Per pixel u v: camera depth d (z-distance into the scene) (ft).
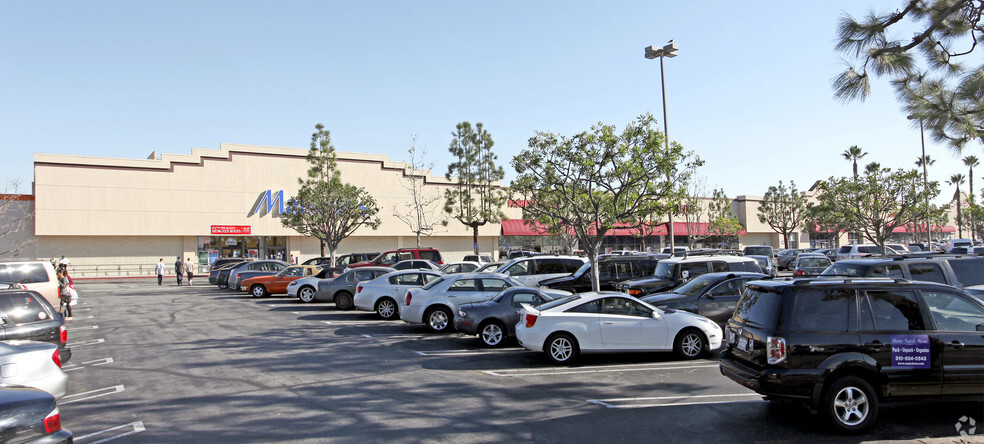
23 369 22.82
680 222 166.81
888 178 84.12
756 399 26.89
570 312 36.55
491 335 42.52
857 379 21.24
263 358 38.11
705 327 37.27
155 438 21.90
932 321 22.02
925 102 24.20
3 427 15.66
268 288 84.64
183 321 57.52
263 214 143.95
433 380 31.55
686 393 28.22
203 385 30.53
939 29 23.90
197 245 139.03
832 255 101.91
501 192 129.18
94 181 126.72
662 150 52.26
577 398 27.43
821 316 21.80
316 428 22.84
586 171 53.06
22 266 46.60
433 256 93.35
